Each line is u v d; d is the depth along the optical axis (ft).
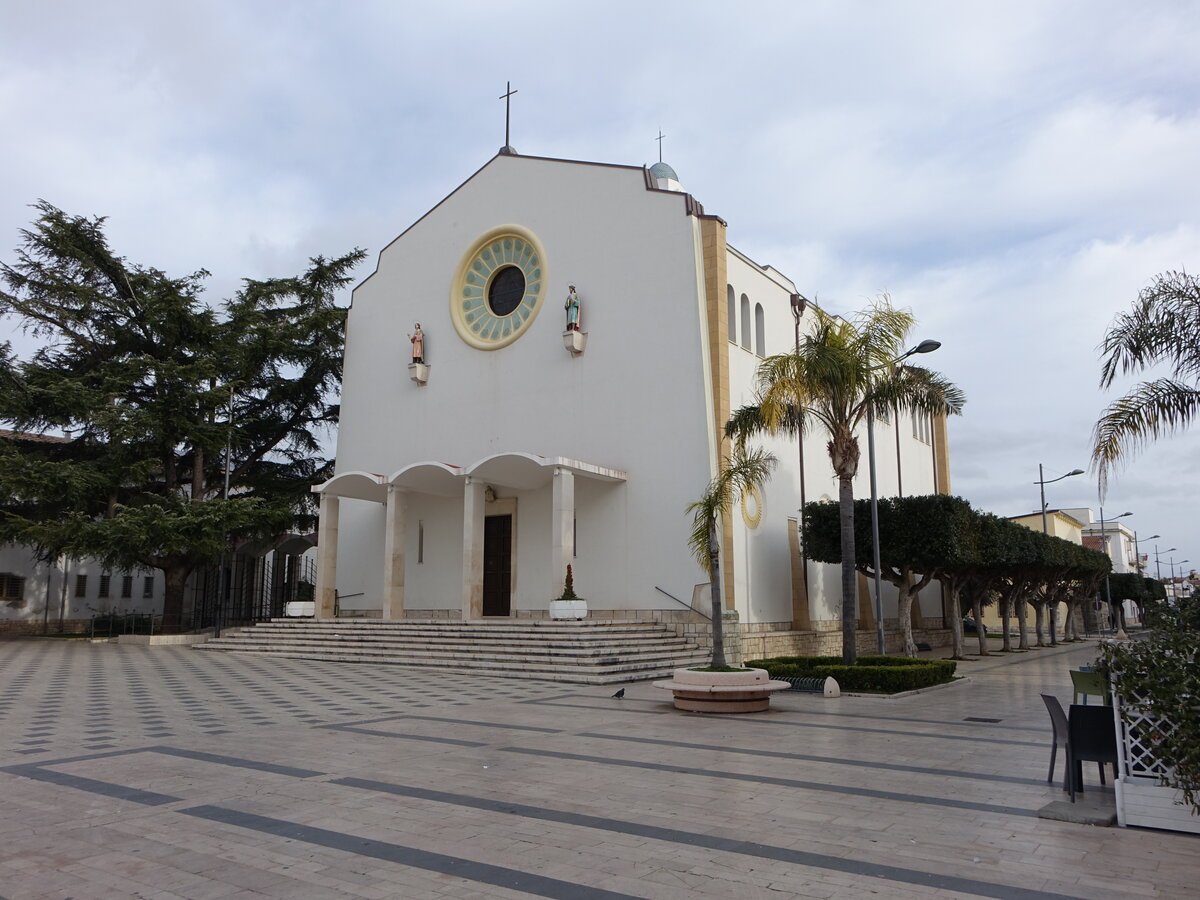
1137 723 23.94
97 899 17.88
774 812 24.95
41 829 23.15
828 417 66.39
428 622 84.74
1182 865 20.10
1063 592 143.74
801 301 105.19
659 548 82.12
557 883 18.84
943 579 104.47
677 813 24.81
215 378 110.01
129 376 103.76
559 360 93.04
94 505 111.14
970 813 24.91
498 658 70.85
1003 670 85.56
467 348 101.60
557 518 79.15
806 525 92.63
